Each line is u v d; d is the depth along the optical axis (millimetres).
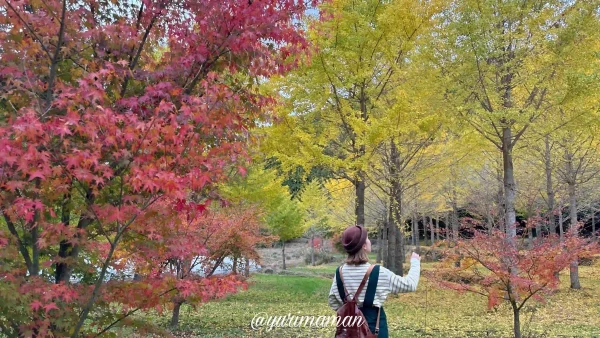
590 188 17203
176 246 3756
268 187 12164
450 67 9766
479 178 18703
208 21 3684
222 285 3828
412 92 10070
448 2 9492
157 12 3807
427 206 21062
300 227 25219
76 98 2877
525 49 9445
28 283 3123
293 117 9078
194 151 3254
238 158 3660
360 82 9453
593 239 6973
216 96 3422
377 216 20078
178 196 2818
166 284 3643
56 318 3379
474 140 11500
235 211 9344
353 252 2471
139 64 4215
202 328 8727
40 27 3396
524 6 9500
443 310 10961
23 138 2719
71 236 3322
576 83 8492
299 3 3963
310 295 14789
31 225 3518
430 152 12617
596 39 9172
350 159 9406
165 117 3383
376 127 8477
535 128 9820
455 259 6500
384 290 2375
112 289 3539
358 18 8969
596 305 11102
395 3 9102
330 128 10445
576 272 13977
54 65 3406
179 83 3881
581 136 12125
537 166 15578
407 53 10125
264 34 3748
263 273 23266
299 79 9148
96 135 2752
